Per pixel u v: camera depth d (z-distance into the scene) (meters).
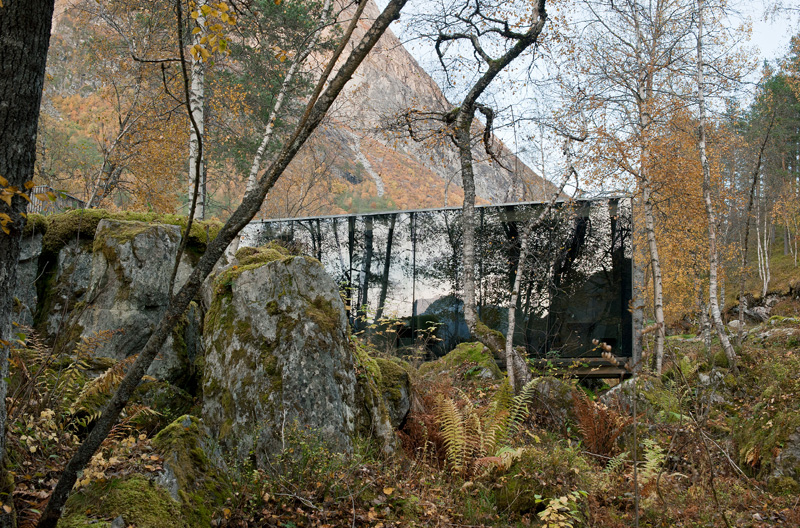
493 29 10.62
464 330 11.87
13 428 3.70
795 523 5.27
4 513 2.62
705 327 17.14
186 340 6.93
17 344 4.99
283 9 12.24
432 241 12.47
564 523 4.73
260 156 10.64
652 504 5.73
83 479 3.34
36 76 2.68
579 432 8.17
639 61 14.46
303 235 13.34
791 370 8.98
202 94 10.98
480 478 5.69
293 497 4.25
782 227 44.78
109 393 4.86
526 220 11.92
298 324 5.36
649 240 14.50
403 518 4.53
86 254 7.53
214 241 2.56
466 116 10.71
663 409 8.85
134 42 12.33
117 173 14.30
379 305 12.44
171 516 3.42
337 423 5.18
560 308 11.55
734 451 7.88
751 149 20.17
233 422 5.10
